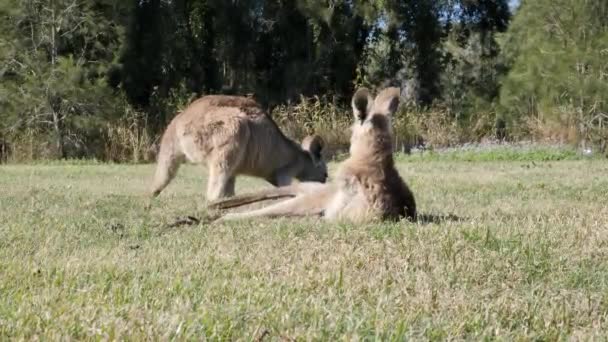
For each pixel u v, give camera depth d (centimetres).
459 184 1205
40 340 343
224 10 2616
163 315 380
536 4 2311
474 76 2911
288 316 385
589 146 2231
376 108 727
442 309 416
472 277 494
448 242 585
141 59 2470
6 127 2209
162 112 2336
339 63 2675
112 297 429
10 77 2284
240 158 959
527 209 848
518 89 2419
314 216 734
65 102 2208
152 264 528
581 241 614
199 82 2639
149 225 713
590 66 2220
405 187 733
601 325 397
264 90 2652
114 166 1903
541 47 2295
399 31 2752
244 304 410
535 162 1939
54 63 2236
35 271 493
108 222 734
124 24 2353
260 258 548
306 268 514
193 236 647
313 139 1068
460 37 2908
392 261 532
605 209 834
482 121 2534
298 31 2688
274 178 1028
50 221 732
